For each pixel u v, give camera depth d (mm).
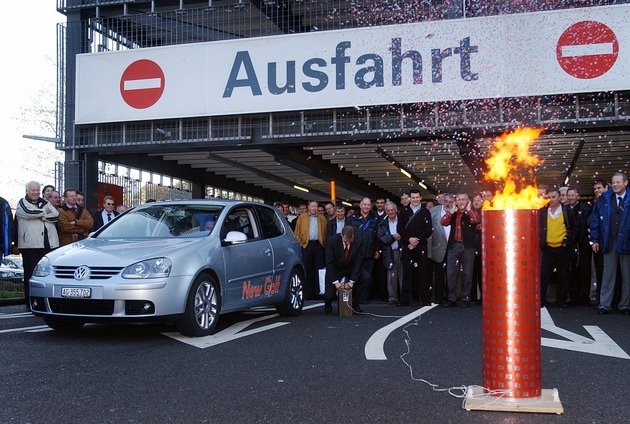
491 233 3959
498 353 3922
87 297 6250
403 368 5090
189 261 6672
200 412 3848
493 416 3752
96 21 15203
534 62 12156
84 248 6875
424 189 25125
